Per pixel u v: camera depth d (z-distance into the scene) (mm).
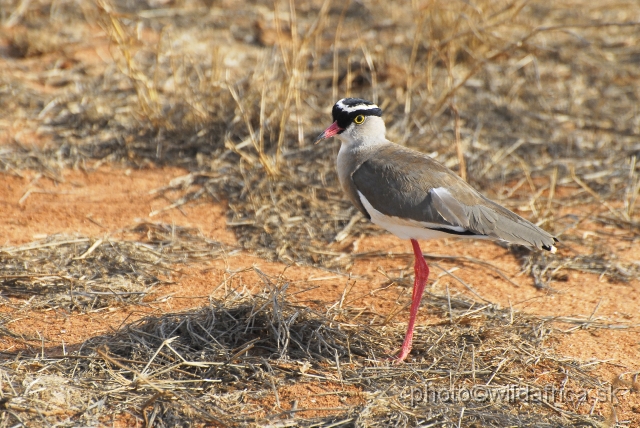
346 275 12062
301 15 21828
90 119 16156
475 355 9758
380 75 18000
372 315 10781
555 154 15938
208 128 15828
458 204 9891
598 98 17875
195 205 13961
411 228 10141
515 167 15570
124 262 11906
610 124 16938
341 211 13945
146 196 14094
